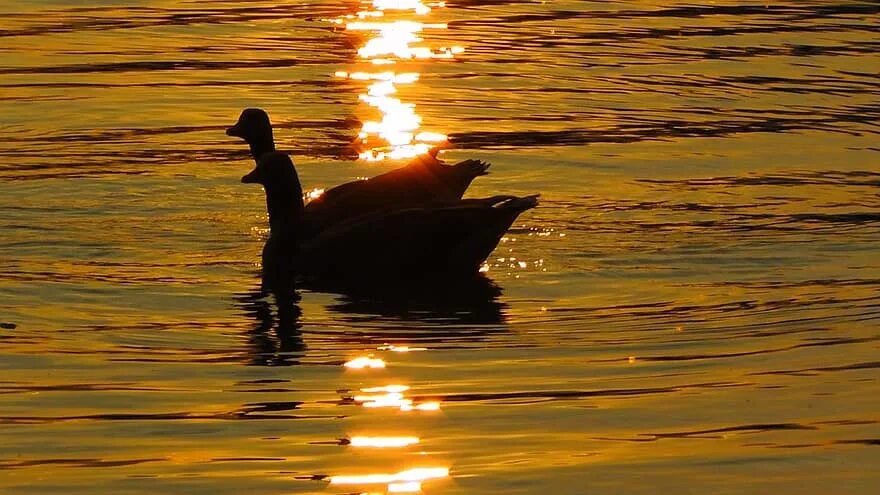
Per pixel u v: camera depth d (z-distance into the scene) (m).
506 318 27.95
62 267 30.84
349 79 48.34
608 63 50.69
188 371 24.94
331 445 21.73
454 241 30.97
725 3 61.97
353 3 61.97
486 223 31.00
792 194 36.34
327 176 38.09
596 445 21.72
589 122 43.41
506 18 58.69
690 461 21.14
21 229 33.34
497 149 40.44
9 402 23.41
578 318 27.89
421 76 48.66
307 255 31.19
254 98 45.72
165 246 32.62
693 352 25.84
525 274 30.78
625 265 31.19
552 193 36.59
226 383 24.39
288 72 49.22
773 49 52.84
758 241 32.72
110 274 30.44
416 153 40.16
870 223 34.03
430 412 23.03
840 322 27.39
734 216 34.62
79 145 40.53
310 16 59.00
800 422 22.58
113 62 50.19
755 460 21.16
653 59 51.19
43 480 20.44
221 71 49.16
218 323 27.67
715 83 47.88
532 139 41.47
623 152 40.16
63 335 26.72
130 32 55.09
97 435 22.08
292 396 23.77
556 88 47.19
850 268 30.86
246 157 39.81
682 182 37.41
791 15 59.34
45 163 38.72
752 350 25.94
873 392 23.80
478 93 46.56
